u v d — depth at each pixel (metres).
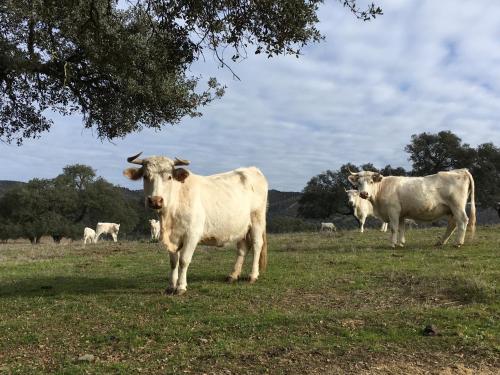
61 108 16.61
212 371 5.62
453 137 62.03
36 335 6.95
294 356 5.96
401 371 5.59
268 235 24.77
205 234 9.44
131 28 12.01
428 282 9.41
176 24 8.80
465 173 14.69
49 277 11.62
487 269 10.48
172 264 9.17
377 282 9.77
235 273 10.35
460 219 14.52
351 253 13.84
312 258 13.06
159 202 8.30
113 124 16.00
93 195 71.06
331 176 64.31
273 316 7.34
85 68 14.80
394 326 6.85
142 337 6.74
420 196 14.62
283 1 7.98
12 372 5.70
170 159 8.67
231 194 9.80
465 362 5.82
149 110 15.59
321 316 7.24
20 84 15.67
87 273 12.24
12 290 10.08
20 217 67.69
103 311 8.05
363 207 26.48
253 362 5.84
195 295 8.95
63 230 66.88
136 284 10.30
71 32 12.72
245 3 8.22
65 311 8.13
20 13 12.52
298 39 8.48
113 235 40.28
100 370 5.70
